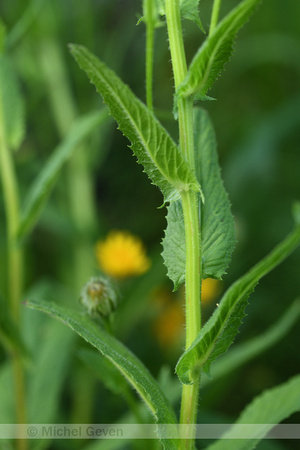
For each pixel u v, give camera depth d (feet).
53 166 1.57
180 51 1.06
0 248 2.59
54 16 2.55
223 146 3.19
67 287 2.59
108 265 2.16
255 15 3.18
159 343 2.31
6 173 1.63
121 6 3.16
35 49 2.61
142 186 3.09
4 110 1.61
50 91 2.66
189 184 1.05
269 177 2.63
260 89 3.25
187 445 1.09
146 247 2.92
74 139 1.58
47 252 2.85
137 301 2.19
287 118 2.63
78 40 2.69
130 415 1.59
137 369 1.09
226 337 1.08
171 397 1.46
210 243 1.11
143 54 3.10
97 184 3.12
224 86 3.31
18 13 2.43
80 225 2.48
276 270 2.54
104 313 1.30
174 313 2.36
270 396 1.23
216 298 2.22
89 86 2.73
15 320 1.66
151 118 1.02
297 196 2.76
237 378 2.26
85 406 2.06
